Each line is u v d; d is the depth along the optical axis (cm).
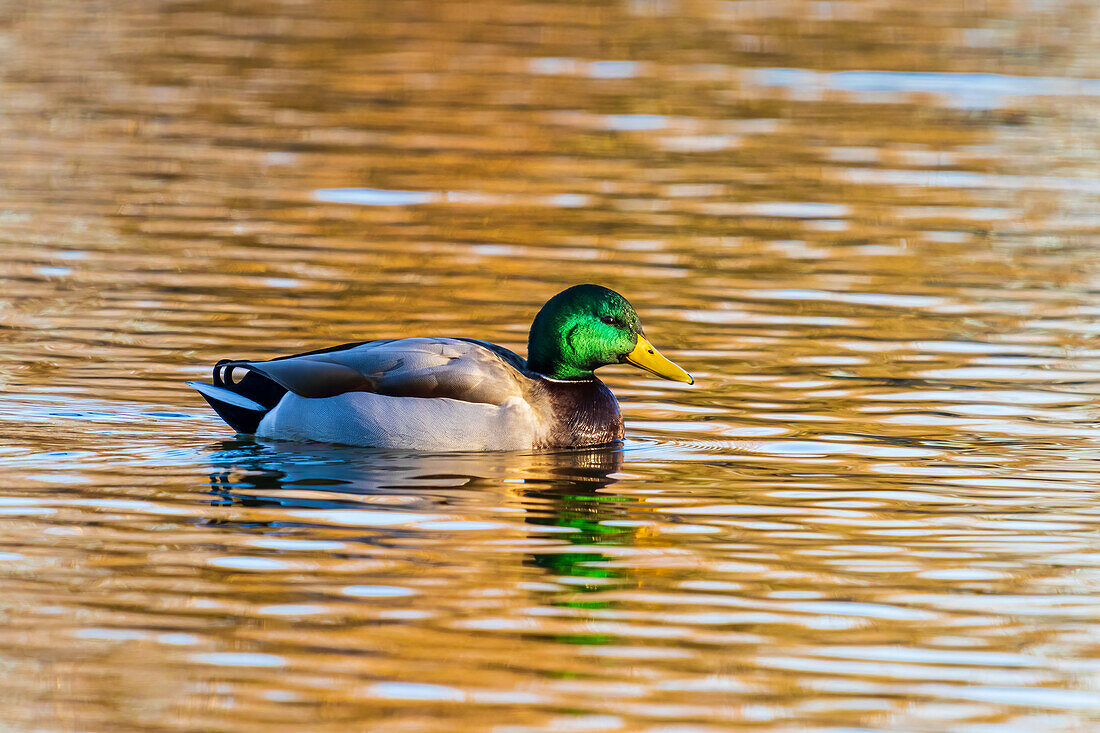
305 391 1262
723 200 2275
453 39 3594
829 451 1271
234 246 1956
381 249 1961
